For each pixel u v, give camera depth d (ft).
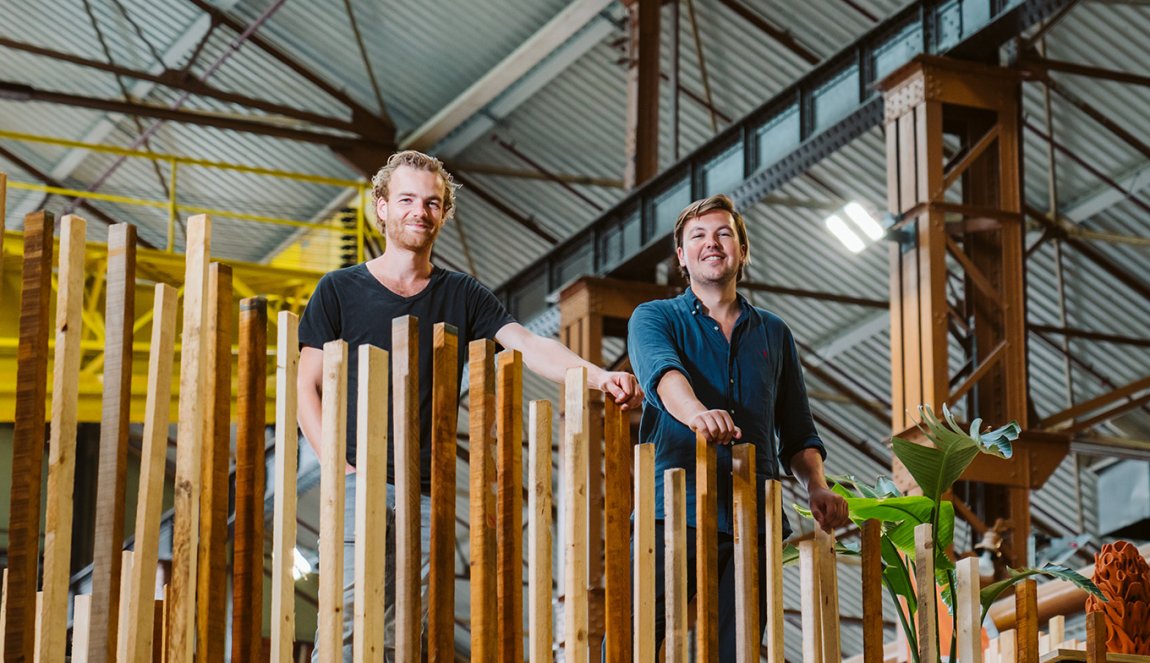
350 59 65.98
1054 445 36.09
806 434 15.23
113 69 65.67
